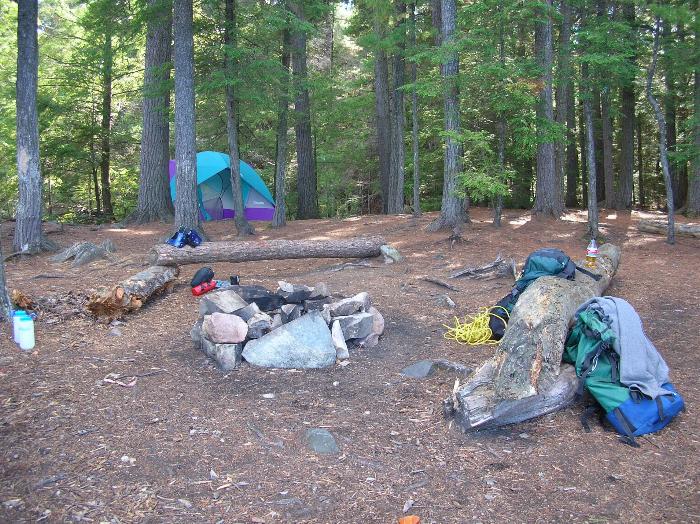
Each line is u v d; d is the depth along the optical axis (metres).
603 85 11.81
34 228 11.55
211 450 3.85
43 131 20.53
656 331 6.50
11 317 6.44
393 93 19.00
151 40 16.69
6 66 20.92
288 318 5.94
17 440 3.87
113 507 3.17
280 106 14.87
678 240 12.75
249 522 3.10
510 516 3.20
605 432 4.19
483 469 3.69
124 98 25.48
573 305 5.09
